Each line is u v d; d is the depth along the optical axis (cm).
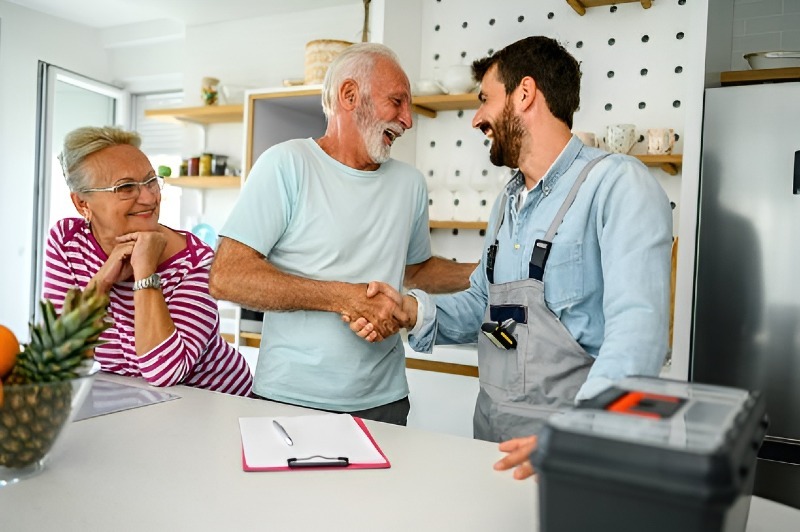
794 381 238
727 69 295
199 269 176
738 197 246
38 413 91
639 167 134
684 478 44
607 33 301
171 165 495
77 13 494
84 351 94
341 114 176
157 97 538
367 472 101
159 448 108
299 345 171
